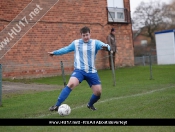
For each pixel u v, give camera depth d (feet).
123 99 42.19
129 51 99.66
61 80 74.28
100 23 94.27
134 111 33.24
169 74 74.54
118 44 97.55
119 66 97.09
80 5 90.74
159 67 92.27
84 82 67.36
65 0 88.07
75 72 33.68
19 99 47.01
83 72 33.55
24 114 34.65
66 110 32.14
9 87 62.34
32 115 33.99
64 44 87.40
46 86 63.52
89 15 92.38
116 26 97.66
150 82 62.13
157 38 122.52
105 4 95.71
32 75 81.30
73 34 89.20
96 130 26.09
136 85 58.18
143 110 33.58
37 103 42.04
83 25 91.09
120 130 25.82
